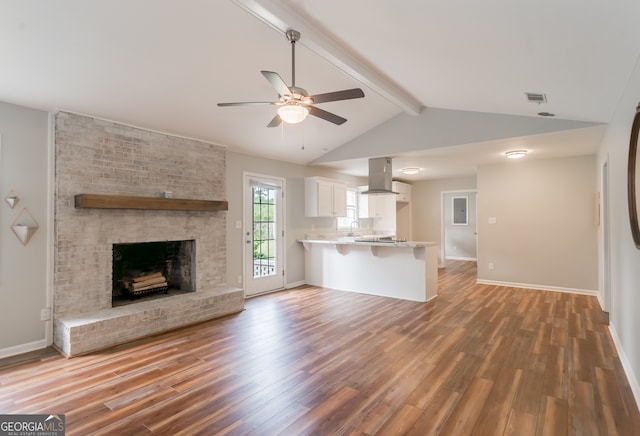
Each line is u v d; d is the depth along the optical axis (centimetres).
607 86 284
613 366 294
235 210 541
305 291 604
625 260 298
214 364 305
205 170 486
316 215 642
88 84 322
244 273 554
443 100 445
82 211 367
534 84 310
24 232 333
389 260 561
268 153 573
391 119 538
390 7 225
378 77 383
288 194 633
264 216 593
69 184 358
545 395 248
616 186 338
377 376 279
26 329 339
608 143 386
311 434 206
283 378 277
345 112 489
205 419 221
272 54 325
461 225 1080
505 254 635
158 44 286
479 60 281
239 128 467
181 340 365
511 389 257
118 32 264
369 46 305
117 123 394
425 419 220
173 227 446
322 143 570
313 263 659
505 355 319
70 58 284
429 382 269
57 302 352
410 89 423
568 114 381
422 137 510
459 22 224
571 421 217
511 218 627
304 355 323
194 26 272
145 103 370
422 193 896
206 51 306
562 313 453
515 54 256
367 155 565
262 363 306
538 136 435
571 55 240
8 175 330
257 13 246
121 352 334
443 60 298
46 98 332
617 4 172
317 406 236
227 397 248
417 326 405
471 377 277
